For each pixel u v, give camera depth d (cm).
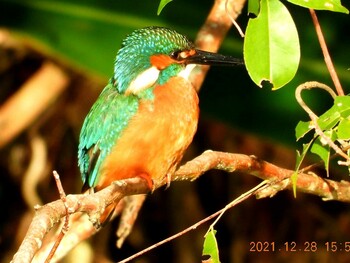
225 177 1222
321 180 670
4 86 1213
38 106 1127
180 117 738
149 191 688
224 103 891
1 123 1114
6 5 891
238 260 1209
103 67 904
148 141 731
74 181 1211
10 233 1236
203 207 1227
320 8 504
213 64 769
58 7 882
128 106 742
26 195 1152
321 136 548
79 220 786
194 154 1188
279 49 509
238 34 870
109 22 885
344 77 849
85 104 1186
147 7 879
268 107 878
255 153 1166
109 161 748
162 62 759
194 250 1215
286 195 1203
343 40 839
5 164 1217
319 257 1189
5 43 1161
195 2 873
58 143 1196
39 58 1191
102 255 1188
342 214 1190
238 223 1217
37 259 775
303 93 870
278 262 1204
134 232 1246
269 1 510
